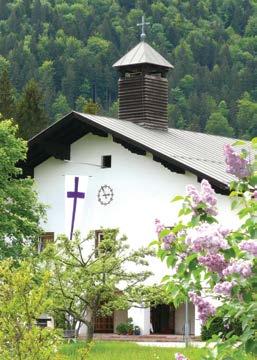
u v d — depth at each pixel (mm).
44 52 140625
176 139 50281
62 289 31281
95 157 50125
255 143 13602
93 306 32656
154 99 52438
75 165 50938
